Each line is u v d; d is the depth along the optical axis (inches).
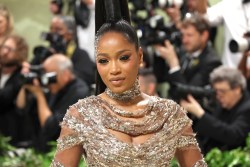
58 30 474.3
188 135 184.4
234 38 413.7
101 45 179.0
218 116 366.6
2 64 439.2
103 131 177.5
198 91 361.4
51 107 412.5
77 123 179.2
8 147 400.2
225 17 422.0
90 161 177.9
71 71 411.2
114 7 184.5
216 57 417.1
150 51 429.4
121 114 180.4
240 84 360.8
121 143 175.9
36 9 610.9
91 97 183.6
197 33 416.8
